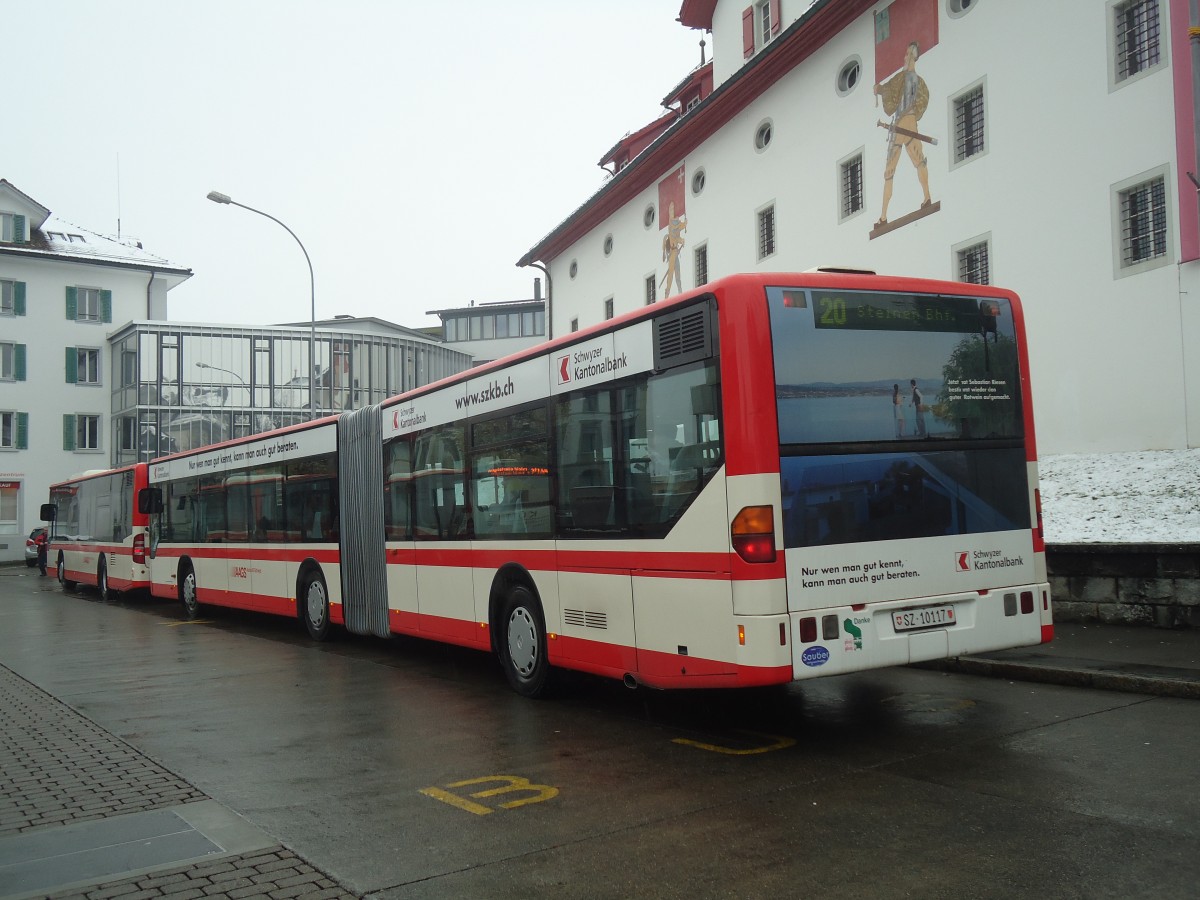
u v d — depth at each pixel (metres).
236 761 6.70
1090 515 12.36
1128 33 15.09
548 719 7.71
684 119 25.59
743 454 5.98
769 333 6.11
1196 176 13.67
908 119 19.08
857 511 6.20
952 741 6.38
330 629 13.04
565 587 7.82
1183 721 6.63
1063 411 15.94
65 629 16.61
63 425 46.69
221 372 43.62
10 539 45.34
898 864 4.24
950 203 18.11
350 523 12.16
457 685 9.52
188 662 11.88
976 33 17.47
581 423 7.61
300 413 44.56
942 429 6.58
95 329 47.62
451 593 9.73
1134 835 4.46
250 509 15.27
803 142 22.16
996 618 6.62
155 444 42.56
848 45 20.69
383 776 6.14
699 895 4.01
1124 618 10.21
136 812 5.40
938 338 6.65
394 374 47.06
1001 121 17.00
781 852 4.45
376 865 4.50
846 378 6.28
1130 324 14.88
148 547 20.08
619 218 31.16
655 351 6.77
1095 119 15.39
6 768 6.46
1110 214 15.18
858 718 7.24
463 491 9.47
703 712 7.75
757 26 26.59
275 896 4.11
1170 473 13.19
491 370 8.98
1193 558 9.66
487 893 4.12
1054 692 7.81
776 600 5.90
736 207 24.73
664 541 6.62
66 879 4.35
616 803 5.35
